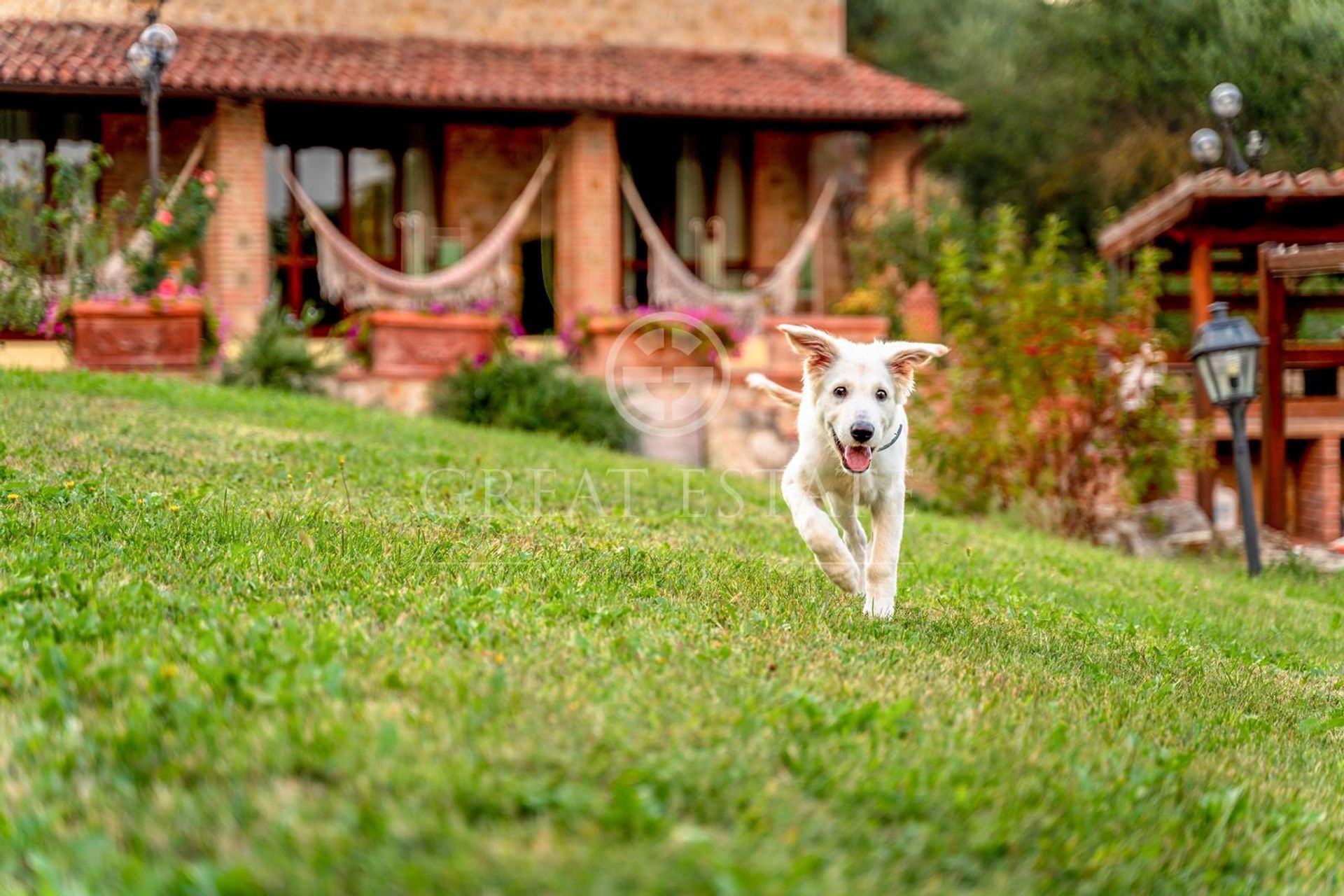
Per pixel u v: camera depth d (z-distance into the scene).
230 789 3.60
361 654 4.84
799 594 7.21
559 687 4.64
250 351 17.38
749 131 23.36
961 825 3.96
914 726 4.77
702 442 18.75
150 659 4.50
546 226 22.58
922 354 6.80
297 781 3.66
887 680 5.46
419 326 18.12
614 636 5.55
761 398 18.83
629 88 21.02
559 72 21.39
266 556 6.56
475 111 21.31
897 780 4.12
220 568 6.23
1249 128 21.06
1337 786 5.52
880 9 32.59
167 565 6.21
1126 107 26.62
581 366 19.14
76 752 3.79
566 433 17.45
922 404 15.88
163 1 19.25
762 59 23.39
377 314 18.06
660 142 23.17
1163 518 15.65
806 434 7.00
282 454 10.88
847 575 6.76
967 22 31.11
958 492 15.61
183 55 19.92
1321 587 12.85
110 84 18.75
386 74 20.36
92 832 3.36
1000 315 15.82
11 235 17.39
